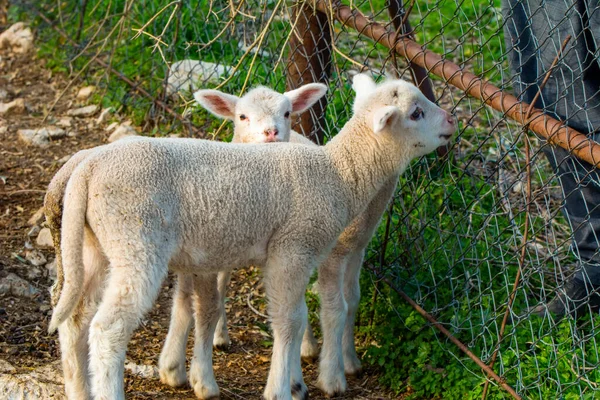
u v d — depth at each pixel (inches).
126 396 203.6
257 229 191.5
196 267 190.9
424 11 411.2
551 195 282.7
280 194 192.2
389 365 225.9
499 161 225.9
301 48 269.1
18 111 359.9
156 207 178.9
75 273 176.4
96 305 189.5
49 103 370.0
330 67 278.1
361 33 242.7
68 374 188.5
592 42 209.9
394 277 245.6
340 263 215.3
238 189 187.6
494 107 208.7
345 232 213.6
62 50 406.3
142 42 360.5
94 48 390.3
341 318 216.7
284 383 198.5
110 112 356.2
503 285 239.5
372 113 203.5
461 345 216.1
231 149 191.6
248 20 320.5
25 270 252.5
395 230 241.9
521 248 203.8
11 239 267.7
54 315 176.9
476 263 241.0
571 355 207.0
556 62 193.2
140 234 177.0
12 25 438.0
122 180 177.5
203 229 185.8
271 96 239.6
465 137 312.7
